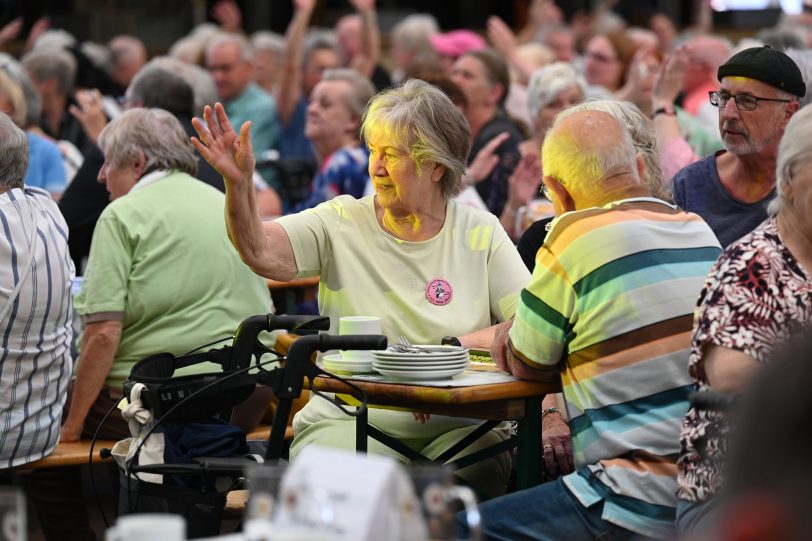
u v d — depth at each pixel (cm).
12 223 776
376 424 725
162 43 2991
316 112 1408
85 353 869
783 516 225
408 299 736
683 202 855
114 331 867
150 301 876
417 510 340
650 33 2175
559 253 617
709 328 527
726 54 1466
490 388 622
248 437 915
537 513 605
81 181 1067
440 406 644
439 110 738
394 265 742
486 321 752
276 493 346
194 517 632
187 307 887
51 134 1597
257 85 2084
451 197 759
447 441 721
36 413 805
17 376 789
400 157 731
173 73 1134
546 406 765
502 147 1276
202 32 2069
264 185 1324
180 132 919
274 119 1850
